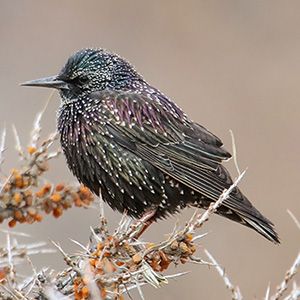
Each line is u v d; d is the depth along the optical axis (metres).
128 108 10.20
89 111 10.27
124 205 10.37
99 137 10.13
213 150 10.22
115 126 10.12
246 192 16.23
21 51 17.98
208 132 10.48
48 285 7.21
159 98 10.53
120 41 18.66
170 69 18.38
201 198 10.16
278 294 7.14
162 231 15.20
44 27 18.34
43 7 18.53
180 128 10.27
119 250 7.57
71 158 10.48
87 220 14.66
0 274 7.50
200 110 17.72
